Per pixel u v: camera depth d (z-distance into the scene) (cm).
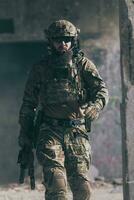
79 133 881
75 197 876
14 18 1941
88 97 890
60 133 874
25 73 2111
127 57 940
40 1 1938
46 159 855
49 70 886
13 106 2116
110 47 1930
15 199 1398
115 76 1930
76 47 891
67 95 878
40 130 884
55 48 886
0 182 1895
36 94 899
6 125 2106
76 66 886
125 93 941
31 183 902
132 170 943
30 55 2103
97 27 1927
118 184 1770
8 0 1938
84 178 872
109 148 1933
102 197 1438
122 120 952
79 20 1927
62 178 842
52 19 1936
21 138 895
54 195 838
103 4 1928
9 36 1945
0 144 2100
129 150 942
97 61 1922
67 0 1930
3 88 2117
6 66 2108
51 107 880
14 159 2100
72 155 873
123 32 940
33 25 1944
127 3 935
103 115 1928
